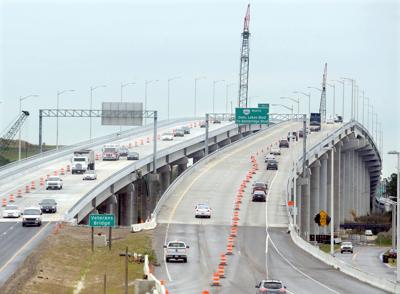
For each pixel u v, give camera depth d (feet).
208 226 654.12
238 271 449.89
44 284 388.16
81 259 479.41
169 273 438.40
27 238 532.73
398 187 442.50
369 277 426.51
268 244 576.20
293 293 374.63
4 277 399.85
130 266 456.04
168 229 633.61
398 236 423.23
